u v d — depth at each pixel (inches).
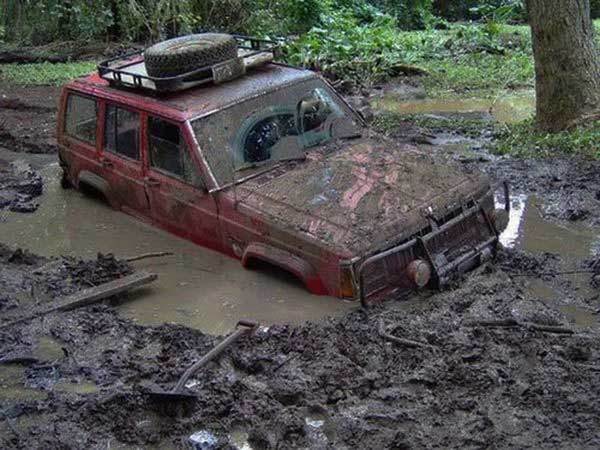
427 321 245.4
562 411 206.1
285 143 297.9
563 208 339.9
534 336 236.4
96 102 338.3
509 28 876.0
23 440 211.3
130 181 325.1
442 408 209.9
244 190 281.3
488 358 227.9
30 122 529.0
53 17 813.9
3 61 751.1
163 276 287.4
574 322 249.3
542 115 453.4
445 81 629.0
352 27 812.6
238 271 283.0
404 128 479.8
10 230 340.2
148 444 208.2
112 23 809.5
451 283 266.4
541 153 414.0
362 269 247.9
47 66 716.7
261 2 840.9
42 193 378.6
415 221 261.1
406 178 281.7
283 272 277.1
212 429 211.5
